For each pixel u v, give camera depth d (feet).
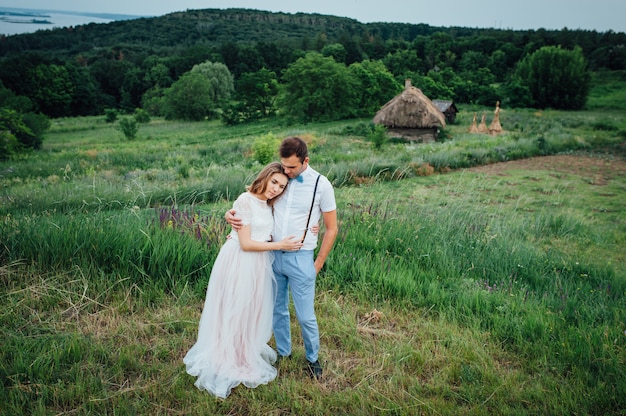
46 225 16.03
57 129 178.50
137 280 13.99
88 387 9.11
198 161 68.69
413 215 23.58
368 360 10.87
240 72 331.57
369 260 16.38
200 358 9.71
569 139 80.74
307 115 180.14
